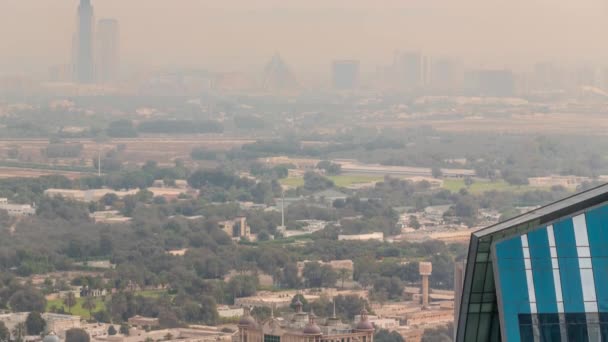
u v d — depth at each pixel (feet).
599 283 539.29
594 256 540.11
